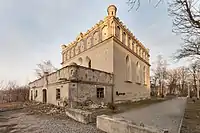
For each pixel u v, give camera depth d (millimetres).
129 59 28812
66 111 13352
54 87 20094
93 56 26266
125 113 14375
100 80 20125
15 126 9766
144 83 37906
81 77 17547
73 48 33219
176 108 19203
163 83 58219
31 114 15023
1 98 36375
